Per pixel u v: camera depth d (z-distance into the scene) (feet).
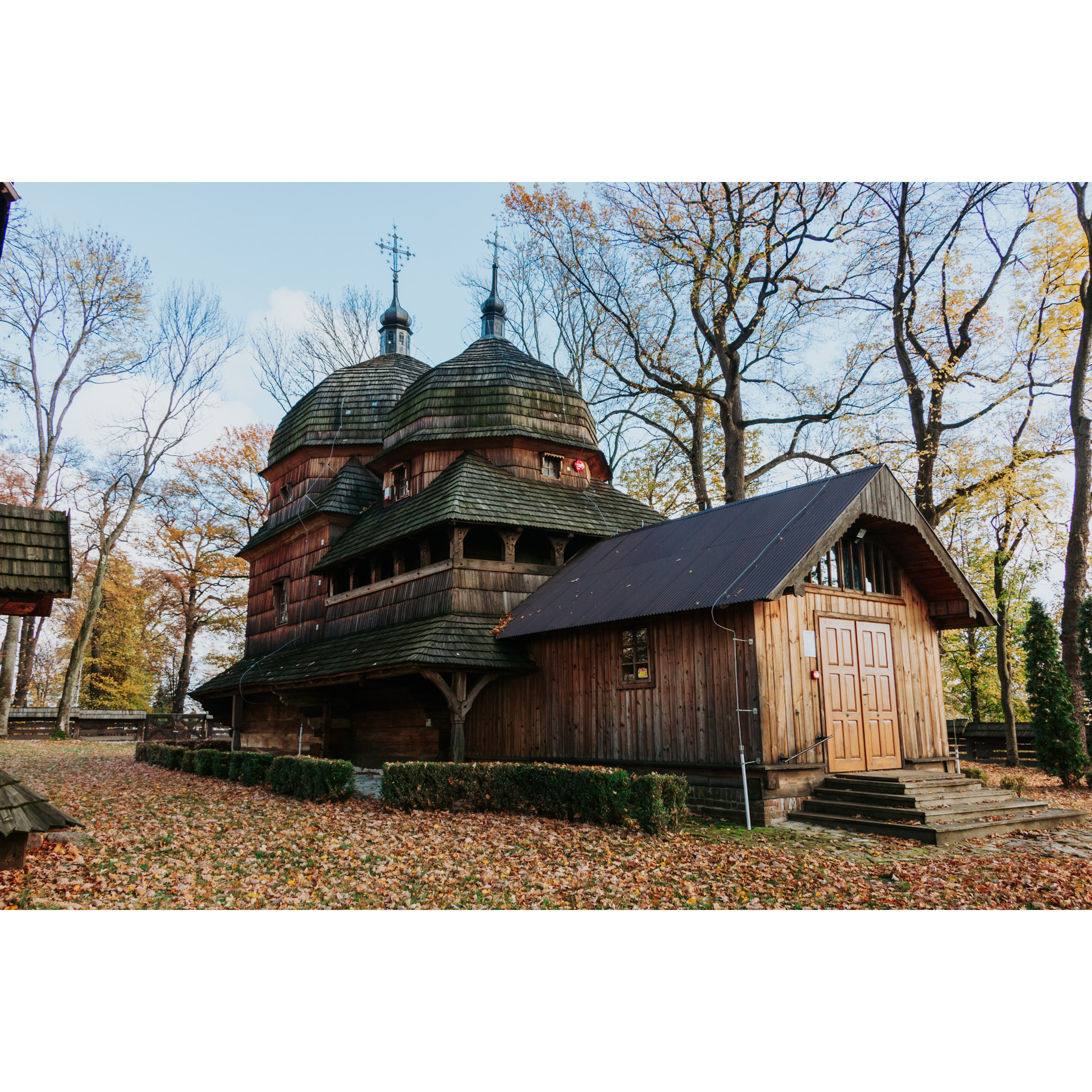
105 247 98.07
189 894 23.32
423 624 55.26
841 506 41.32
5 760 69.15
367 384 86.02
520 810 37.60
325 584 75.05
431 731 57.57
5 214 25.82
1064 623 60.08
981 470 70.38
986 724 82.38
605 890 24.82
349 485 78.74
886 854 30.66
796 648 41.14
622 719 45.80
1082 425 61.21
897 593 48.26
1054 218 66.90
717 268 75.87
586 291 88.63
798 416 80.12
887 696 45.62
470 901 23.44
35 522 25.72
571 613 49.32
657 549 51.11
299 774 44.21
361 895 23.99
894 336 75.31
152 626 154.71
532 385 69.21
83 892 22.75
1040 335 70.90
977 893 25.04
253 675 74.43
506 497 60.03
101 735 124.88
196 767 59.36
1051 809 40.78
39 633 160.35
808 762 40.01
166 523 137.80
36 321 97.25
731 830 35.45
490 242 84.89
